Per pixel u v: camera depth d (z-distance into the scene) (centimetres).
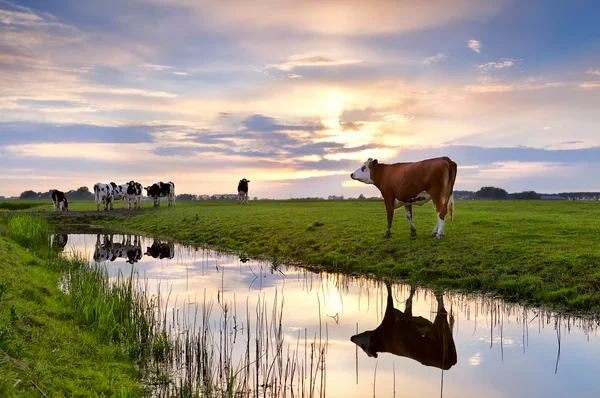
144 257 2488
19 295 1120
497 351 1073
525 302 1422
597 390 871
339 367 1012
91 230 3872
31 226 2319
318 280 1827
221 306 1470
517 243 1842
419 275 1734
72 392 755
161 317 1353
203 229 3259
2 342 791
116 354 1003
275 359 1052
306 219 2991
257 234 2795
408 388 902
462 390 887
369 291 1631
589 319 1260
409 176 2053
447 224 2355
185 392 866
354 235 2336
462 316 1328
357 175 2200
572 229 2038
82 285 1385
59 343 930
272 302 1521
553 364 995
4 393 667
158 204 5672
